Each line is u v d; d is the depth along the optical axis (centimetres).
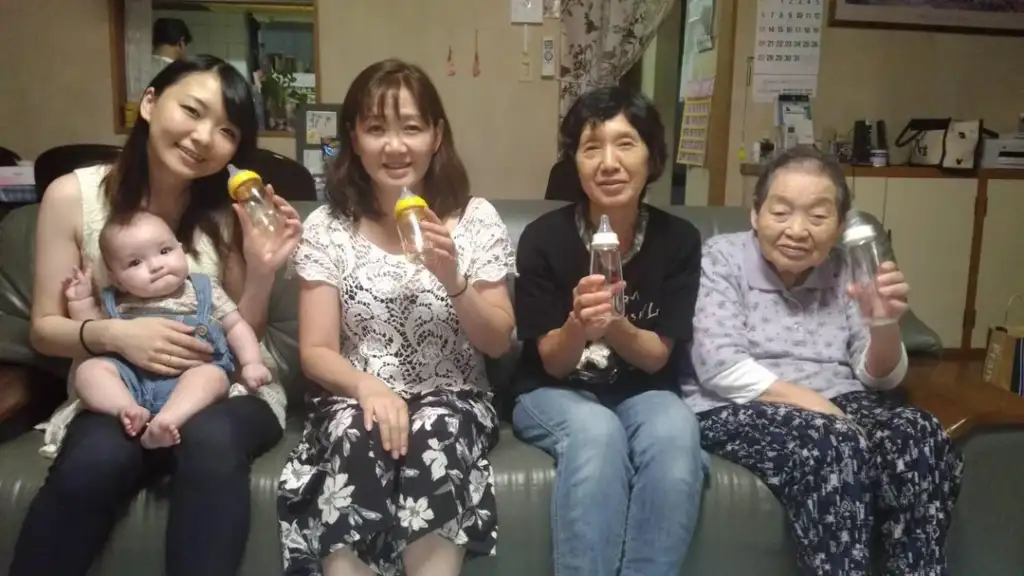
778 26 367
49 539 116
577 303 134
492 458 139
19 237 171
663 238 156
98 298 142
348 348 149
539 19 388
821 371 154
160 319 133
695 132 400
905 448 132
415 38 386
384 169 144
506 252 151
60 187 143
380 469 121
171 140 138
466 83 392
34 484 129
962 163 342
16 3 374
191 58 144
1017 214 352
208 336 138
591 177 146
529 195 406
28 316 164
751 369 147
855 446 129
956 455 140
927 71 379
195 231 149
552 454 139
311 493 125
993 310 360
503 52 390
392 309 145
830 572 127
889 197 343
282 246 140
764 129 376
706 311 153
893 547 133
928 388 155
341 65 386
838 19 367
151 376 133
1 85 379
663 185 468
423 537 120
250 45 398
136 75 388
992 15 375
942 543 133
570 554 126
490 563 133
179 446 123
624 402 149
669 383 161
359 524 118
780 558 138
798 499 131
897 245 348
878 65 375
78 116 385
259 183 138
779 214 150
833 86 375
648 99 150
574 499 127
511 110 396
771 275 157
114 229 136
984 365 300
